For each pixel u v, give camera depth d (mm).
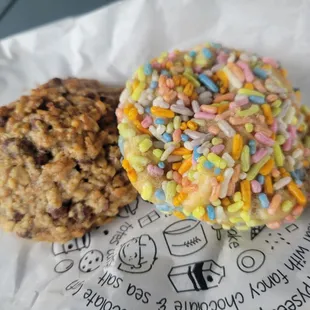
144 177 144
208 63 161
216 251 146
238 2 179
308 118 164
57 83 177
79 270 153
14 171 153
